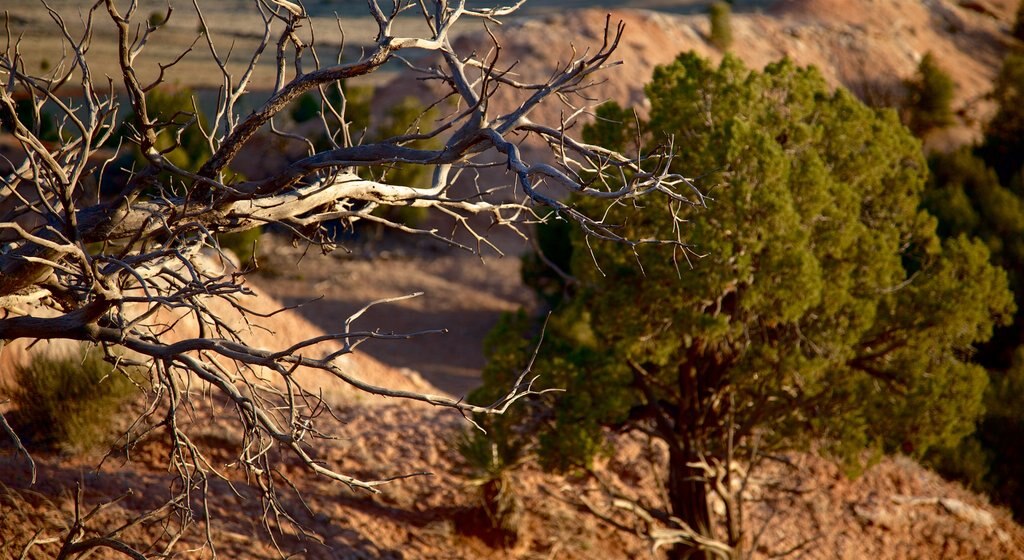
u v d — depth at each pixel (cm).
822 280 1148
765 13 8119
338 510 1160
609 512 1417
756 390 1188
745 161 1059
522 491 1388
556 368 1182
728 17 6856
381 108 4712
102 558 866
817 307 1172
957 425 1238
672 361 1233
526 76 5259
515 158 551
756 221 1059
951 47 8475
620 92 5406
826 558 1476
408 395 534
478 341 3181
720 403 1238
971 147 3875
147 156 562
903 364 1218
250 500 1097
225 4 7512
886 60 7594
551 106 4681
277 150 4362
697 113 1143
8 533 848
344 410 1451
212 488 1091
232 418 1222
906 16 8400
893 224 1266
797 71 1244
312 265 3547
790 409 1207
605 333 1166
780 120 1152
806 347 1193
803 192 1110
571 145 616
